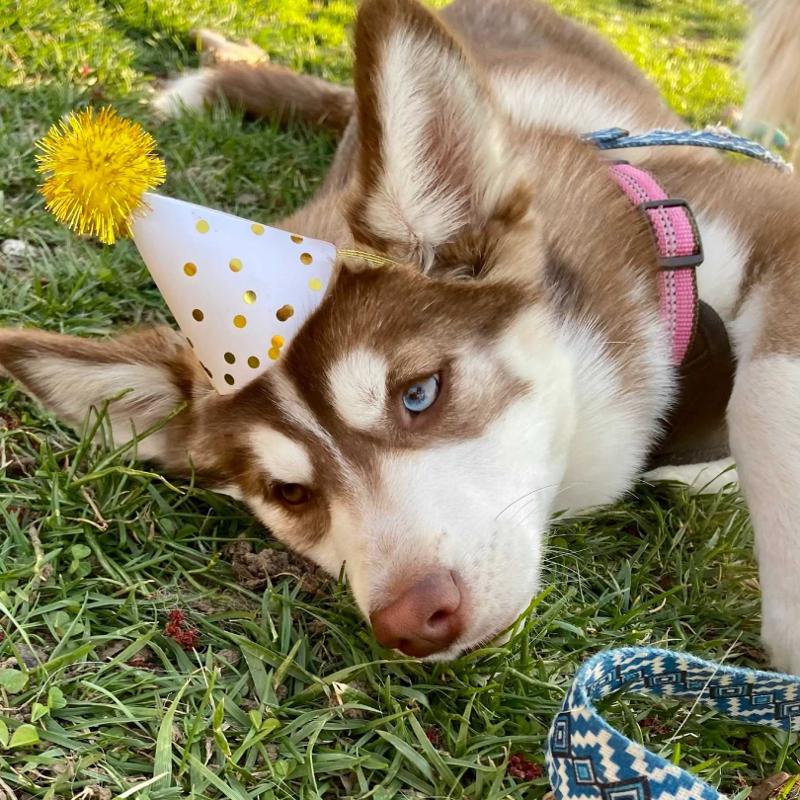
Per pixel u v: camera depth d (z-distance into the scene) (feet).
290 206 2.79
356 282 1.69
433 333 1.70
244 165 2.88
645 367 1.92
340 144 2.83
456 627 1.56
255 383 1.70
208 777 1.44
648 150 2.19
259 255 1.60
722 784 1.56
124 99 3.04
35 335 1.86
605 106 2.38
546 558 1.87
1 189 2.57
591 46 2.97
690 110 4.19
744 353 1.88
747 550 1.94
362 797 1.47
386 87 1.64
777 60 2.80
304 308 1.64
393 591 1.55
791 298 1.84
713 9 6.98
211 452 1.86
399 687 1.61
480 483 1.66
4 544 1.75
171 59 3.60
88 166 1.51
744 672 1.52
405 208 1.72
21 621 1.62
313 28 4.25
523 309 1.77
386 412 1.67
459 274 1.77
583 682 1.39
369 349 1.66
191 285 1.59
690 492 2.07
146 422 1.98
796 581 1.68
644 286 1.92
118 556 1.81
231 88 3.23
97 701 1.53
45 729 1.48
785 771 1.58
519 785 1.49
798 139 2.89
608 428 1.90
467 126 1.73
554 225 1.89
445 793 1.50
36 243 2.46
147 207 1.56
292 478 1.73
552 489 1.79
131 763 1.47
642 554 1.95
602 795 1.34
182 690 1.51
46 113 2.83
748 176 2.05
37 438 1.94
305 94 3.22
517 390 1.73
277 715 1.56
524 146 1.97
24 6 3.23
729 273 1.93
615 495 1.98
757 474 1.75
